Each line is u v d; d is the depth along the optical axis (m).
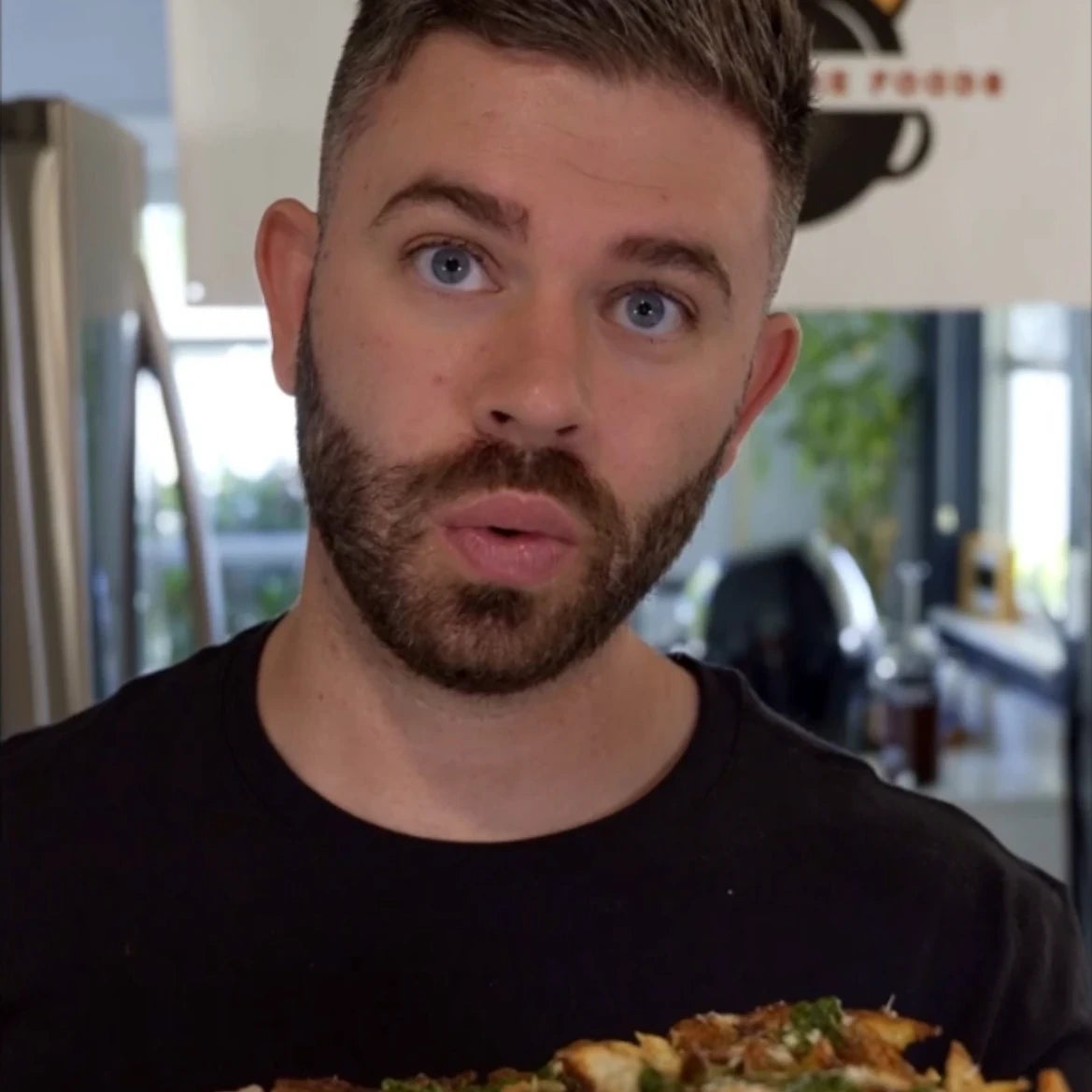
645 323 0.70
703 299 0.70
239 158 1.16
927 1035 0.71
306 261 0.79
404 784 0.76
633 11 0.65
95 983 0.73
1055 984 0.81
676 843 0.77
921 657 2.53
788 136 0.73
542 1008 0.73
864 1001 0.75
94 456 1.21
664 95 0.67
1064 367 2.66
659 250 0.67
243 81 1.15
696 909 0.75
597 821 0.77
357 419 0.69
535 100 0.66
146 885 0.75
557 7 0.65
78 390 1.15
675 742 0.82
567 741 0.76
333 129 0.73
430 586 0.67
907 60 1.18
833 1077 0.64
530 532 0.67
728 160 0.69
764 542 3.12
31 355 1.13
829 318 3.07
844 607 2.55
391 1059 0.72
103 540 1.23
